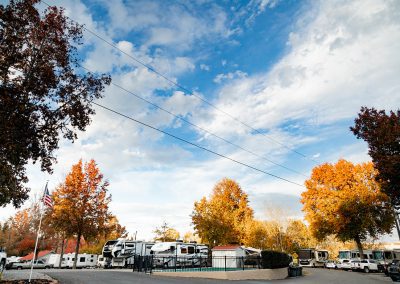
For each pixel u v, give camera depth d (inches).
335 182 1674.5
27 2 483.8
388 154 983.6
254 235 1822.1
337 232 1647.4
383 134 983.0
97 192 1598.2
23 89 481.1
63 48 524.1
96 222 1552.7
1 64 462.0
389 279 968.3
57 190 1582.2
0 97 444.8
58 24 519.8
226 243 1533.0
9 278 664.4
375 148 1016.2
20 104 462.3
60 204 1501.0
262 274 932.0
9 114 463.2
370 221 1550.2
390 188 987.3
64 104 538.6
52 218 1513.3
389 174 957.2
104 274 845.2
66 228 1507.1
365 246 2492.6
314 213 1733.5
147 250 1535.4
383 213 1589.6
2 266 882.8
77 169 1582.2
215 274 864.3
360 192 1573.6
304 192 1803.6
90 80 557.6
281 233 2071.9
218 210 1567.4
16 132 475.2
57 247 2598.4
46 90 510.0
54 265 1931.6
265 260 976.9
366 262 1487.5
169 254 1226.6
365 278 988.6
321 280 892.0
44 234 2381.9
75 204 1534.2
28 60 504.1
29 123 492.4
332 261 1754.4
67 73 540.1
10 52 478.9
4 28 474.6
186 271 926.4
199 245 1369.3
